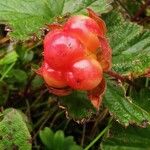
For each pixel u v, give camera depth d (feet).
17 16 0.50
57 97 0.49
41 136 0.58
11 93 0.61
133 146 0.51
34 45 0.58
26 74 0.60
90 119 0.49
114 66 0.49
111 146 0.51
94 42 0.38
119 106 0.47
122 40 0.51
